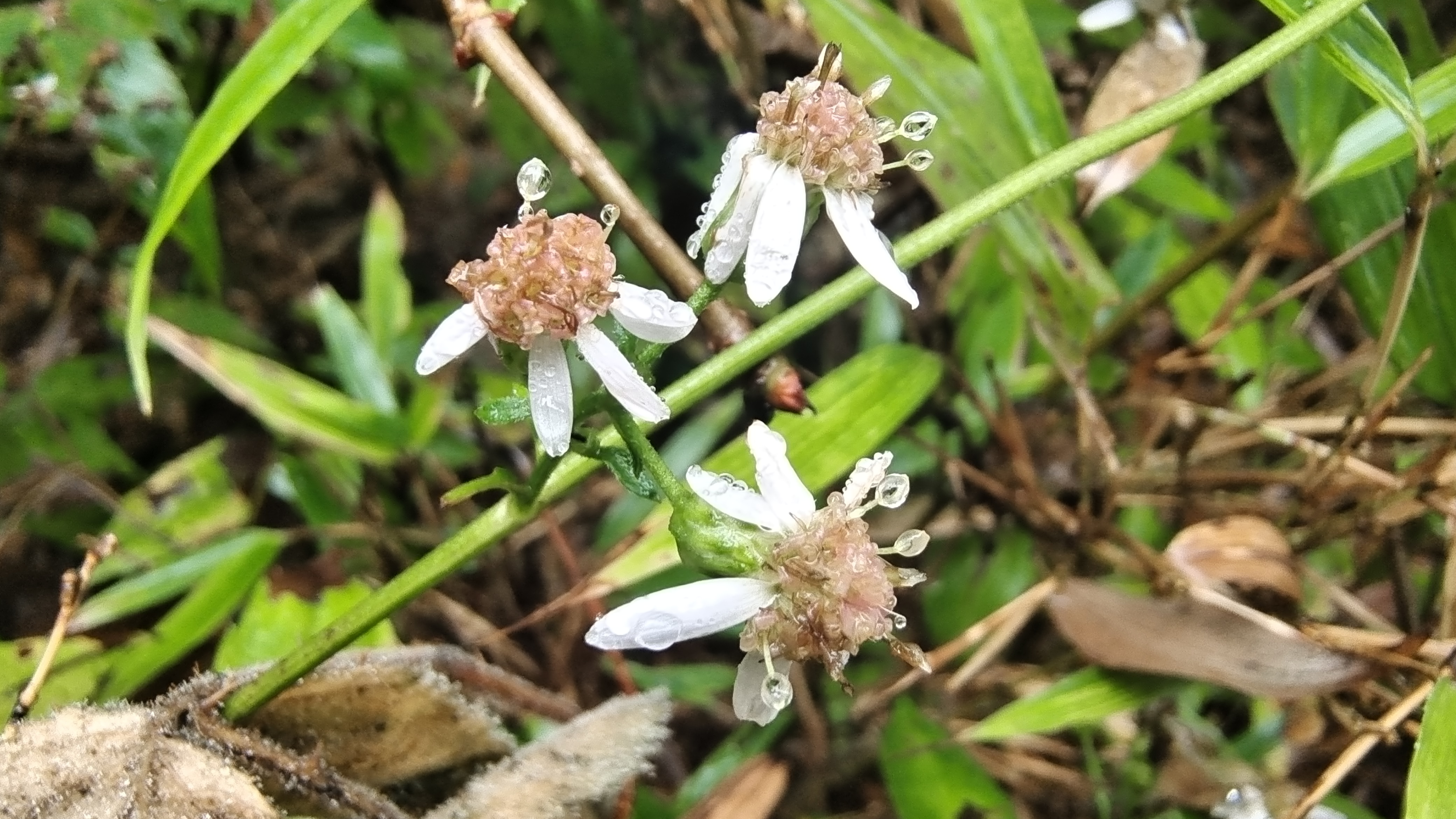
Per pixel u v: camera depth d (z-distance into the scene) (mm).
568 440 87
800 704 135
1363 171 113
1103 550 134
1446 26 170
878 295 157
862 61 125
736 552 88
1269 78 128
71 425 138
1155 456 143
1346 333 170
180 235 127
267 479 140
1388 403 120
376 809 102
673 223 184
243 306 163
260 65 90
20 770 96
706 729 145
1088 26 137
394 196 180
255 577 123
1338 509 135
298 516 144
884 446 147
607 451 91
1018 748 138
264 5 138
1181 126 153
